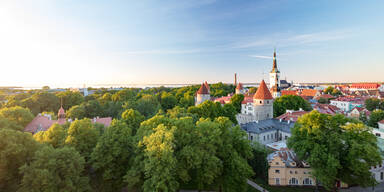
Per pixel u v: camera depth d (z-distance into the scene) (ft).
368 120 268.00
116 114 285.84
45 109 328.08
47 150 96.27
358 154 115.34
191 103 406.21
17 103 297.74
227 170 124.57
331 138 122.52
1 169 90.22
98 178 120.67
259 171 151.43
